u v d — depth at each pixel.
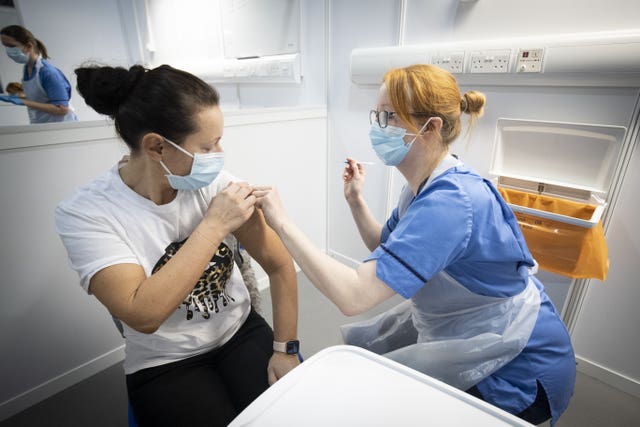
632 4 1.14
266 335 1.02
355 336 1.26
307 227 2.35
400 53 1.67
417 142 0.88
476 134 1.61
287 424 0.55
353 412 0.57
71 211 0.77
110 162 1.40
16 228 1.25
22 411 1.41
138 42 3.74
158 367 0.89
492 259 0.84
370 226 1.23
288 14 2.18
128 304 0.74
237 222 0.81
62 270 1.39
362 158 2.10
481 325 0.93
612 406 1.42
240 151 1.83
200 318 0.93
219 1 2.64
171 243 0.88
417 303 1.02
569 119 1.34
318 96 2.21
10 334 1.33
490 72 1.43
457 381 0.93
